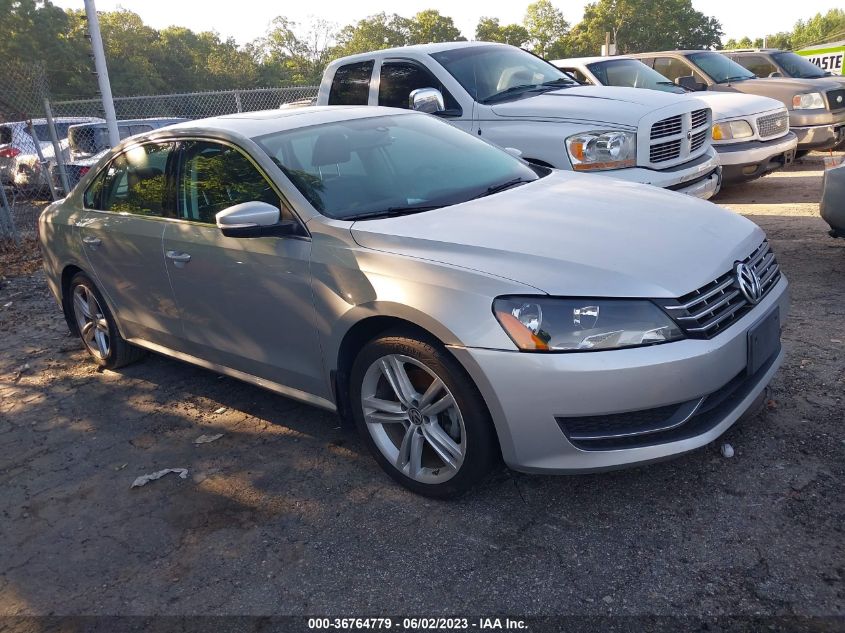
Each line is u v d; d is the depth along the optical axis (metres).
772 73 12.18
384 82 7.57
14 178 12.80
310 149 3.85
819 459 3.21
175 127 4.38
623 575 2.67
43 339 6.12
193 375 5.04
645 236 3.11
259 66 85.56
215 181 3.94
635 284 2.77
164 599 2.80
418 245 3.12
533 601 2.59
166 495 3.53
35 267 8.78
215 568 2.96
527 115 6.61
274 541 3.09
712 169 7.06
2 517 3.49
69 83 64.94
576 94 6.94
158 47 80.56
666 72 11.56
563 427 2.79
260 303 3.68
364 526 3.12
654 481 3.21
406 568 2.83
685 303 2.78
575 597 2.59
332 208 3.53
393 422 3.30
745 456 3.29
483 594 2.65
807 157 12.40
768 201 8.88
